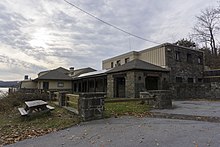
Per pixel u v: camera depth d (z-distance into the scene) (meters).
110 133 5.50
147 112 9.42
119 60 27.34
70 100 10.45
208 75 23.73
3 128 7.02
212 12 35.88
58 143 4.83
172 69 20.56
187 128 5.80
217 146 4.09
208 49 37.09
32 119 8.23
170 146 4.18
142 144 4.39
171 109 10.59
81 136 5.37
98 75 22.95
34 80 31.92
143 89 17.45
